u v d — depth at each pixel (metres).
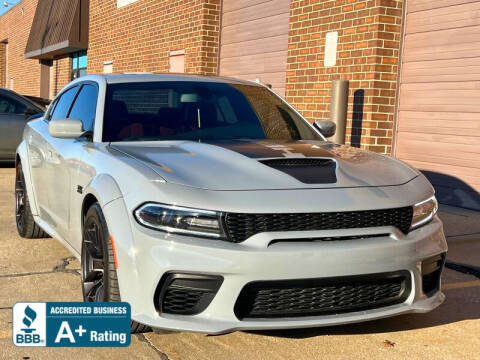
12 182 9.40
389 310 3.10
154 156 3.42
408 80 7.85
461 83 7.15
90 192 3.45
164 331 3.03
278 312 2.94
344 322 3.00
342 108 7.69
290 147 3.76
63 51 20.41
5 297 3.94
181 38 12.66
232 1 11.54
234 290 2.85
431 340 3.42
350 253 2.94
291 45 9.34
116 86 4.32
